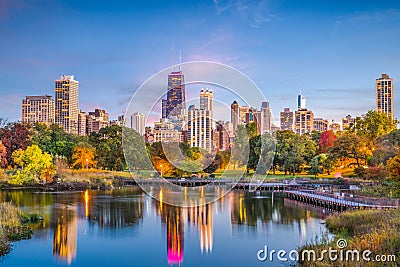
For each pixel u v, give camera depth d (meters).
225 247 24.45
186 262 21.59
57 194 53.12
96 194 53.31
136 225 31.14
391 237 18.66
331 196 42.66
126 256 22.88
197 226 30.95
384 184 50.12
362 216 26.80
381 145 64.00
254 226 31.03
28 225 30.91
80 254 23.08
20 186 60.53
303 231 28.77
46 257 22.52
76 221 32.72
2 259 22.14
